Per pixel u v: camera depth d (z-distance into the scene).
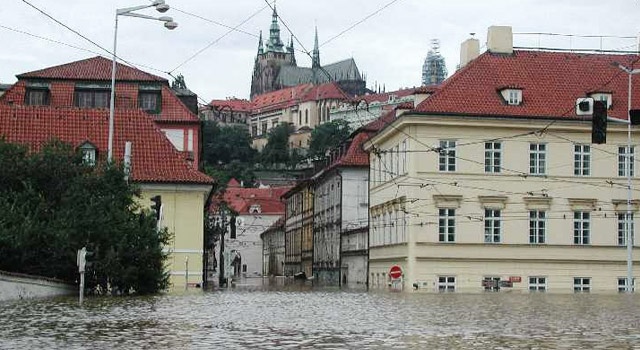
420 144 65.31
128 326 21.11
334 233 92.94
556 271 65.81
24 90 71.75
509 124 65.81
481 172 65.75
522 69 69.19
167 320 23.44
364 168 88.44
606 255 66.50
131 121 59.88
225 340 17.69
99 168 42.75
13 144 42.03
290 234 139.25
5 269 38.50
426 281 64.44
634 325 22.25
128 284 41.09
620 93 68.50
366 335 19.11
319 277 104.38
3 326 20.80
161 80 74.44
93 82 72.88
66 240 38.97
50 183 41.56
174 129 73.06
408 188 65.25
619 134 67.19
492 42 70.31
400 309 30.59
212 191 65.69
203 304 33.16
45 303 31.78
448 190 65.38
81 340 17.41
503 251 65.38
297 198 130.75
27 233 38.22
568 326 21.91
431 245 64.62
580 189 66.69
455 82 67.69
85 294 40.59
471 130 65.81
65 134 58.41
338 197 90.38
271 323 22.75
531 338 18.44
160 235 42.34
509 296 46.50
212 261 129.62
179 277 57.03
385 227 73.25
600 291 65.31
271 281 106.00
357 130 91.00
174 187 57.22
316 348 16.17
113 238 40.66
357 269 82.81
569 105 67.25
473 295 48.94
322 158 110.69
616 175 67.12
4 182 41.22
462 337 18.66
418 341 17.69
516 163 66.12
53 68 73.75
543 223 66.25
